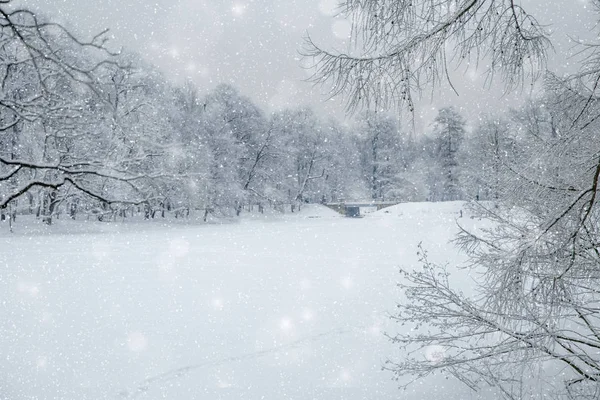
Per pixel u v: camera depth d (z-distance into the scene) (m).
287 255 17.95
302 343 7.31
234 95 48.53
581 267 3.03
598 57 2.54
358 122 2.65
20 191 3.75
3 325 7.90
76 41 2.80
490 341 5.24
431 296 4.46
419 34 2.42
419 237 24.25
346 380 5.85
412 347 6.98
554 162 2.85
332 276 13.21
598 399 3.46
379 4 2.38
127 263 15.34
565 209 2.46
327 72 2.55
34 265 14.46
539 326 3.49
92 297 10.25
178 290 11.18
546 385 4.41
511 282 2.77
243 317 8.76
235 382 5.80
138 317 8.67
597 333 3.46
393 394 5.35
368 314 9.00
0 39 2.93
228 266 15.02
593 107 2.70
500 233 3.81
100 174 3.95
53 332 7.60
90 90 3.04
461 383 5.46
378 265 15.13
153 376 5.94
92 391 5.37
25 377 5.68
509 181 3.40
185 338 7.49
